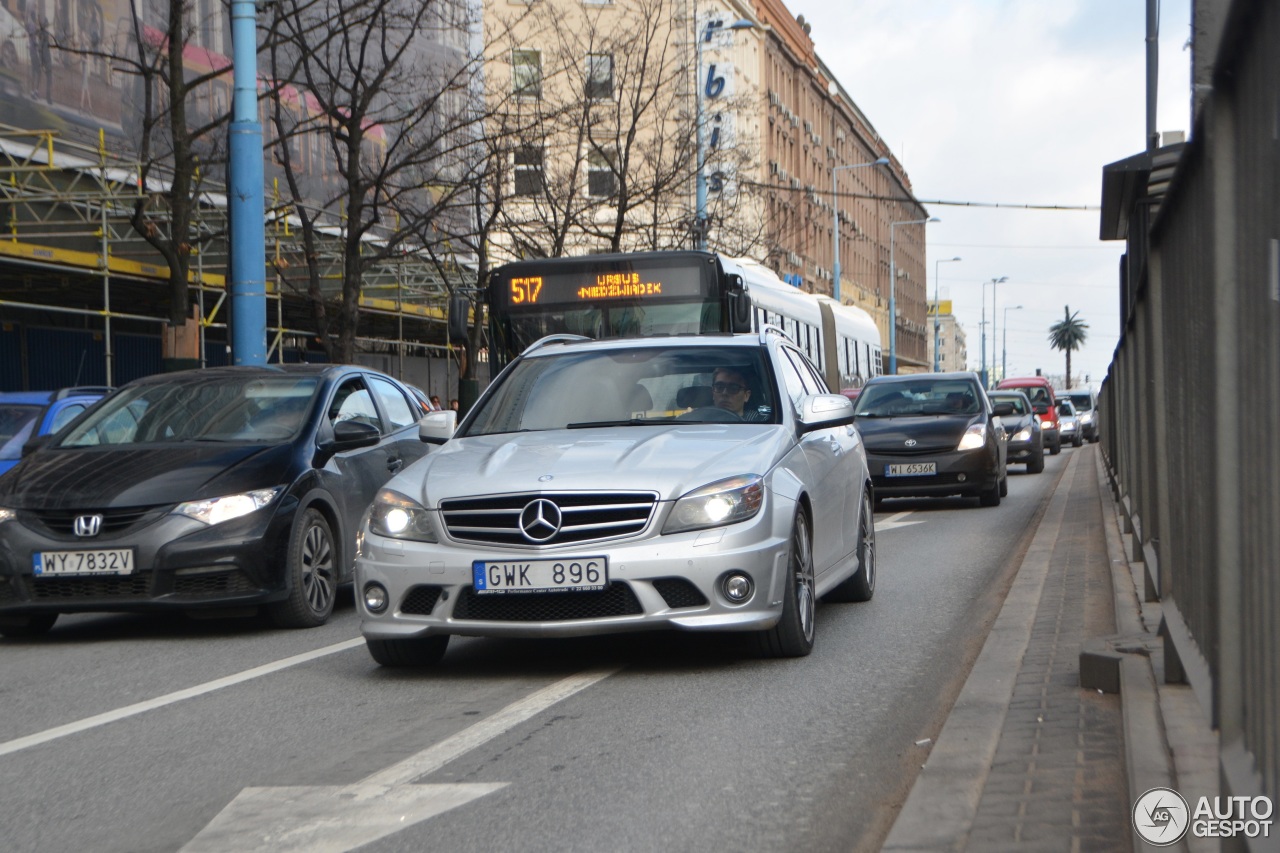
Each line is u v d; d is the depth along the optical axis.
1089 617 8.17
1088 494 20.34
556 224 29.88
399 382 12.37
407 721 6.39
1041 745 5.07
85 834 4.72
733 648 8.03
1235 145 3.47
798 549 7.70
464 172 27.53
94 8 25.12
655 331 17.80
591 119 32.38
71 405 14.20
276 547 9.38
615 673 7.40
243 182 16.70
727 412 8.34
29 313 26.92
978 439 19.23
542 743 5.83
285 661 8.27
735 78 57.69
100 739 6.26
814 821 4.58
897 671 7.25
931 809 4.35
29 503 9.30
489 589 7.04
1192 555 4.91
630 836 4.46
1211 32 6.50
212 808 4.99
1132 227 13.02
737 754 5.53
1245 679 3.37
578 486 7.08
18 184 21.84
